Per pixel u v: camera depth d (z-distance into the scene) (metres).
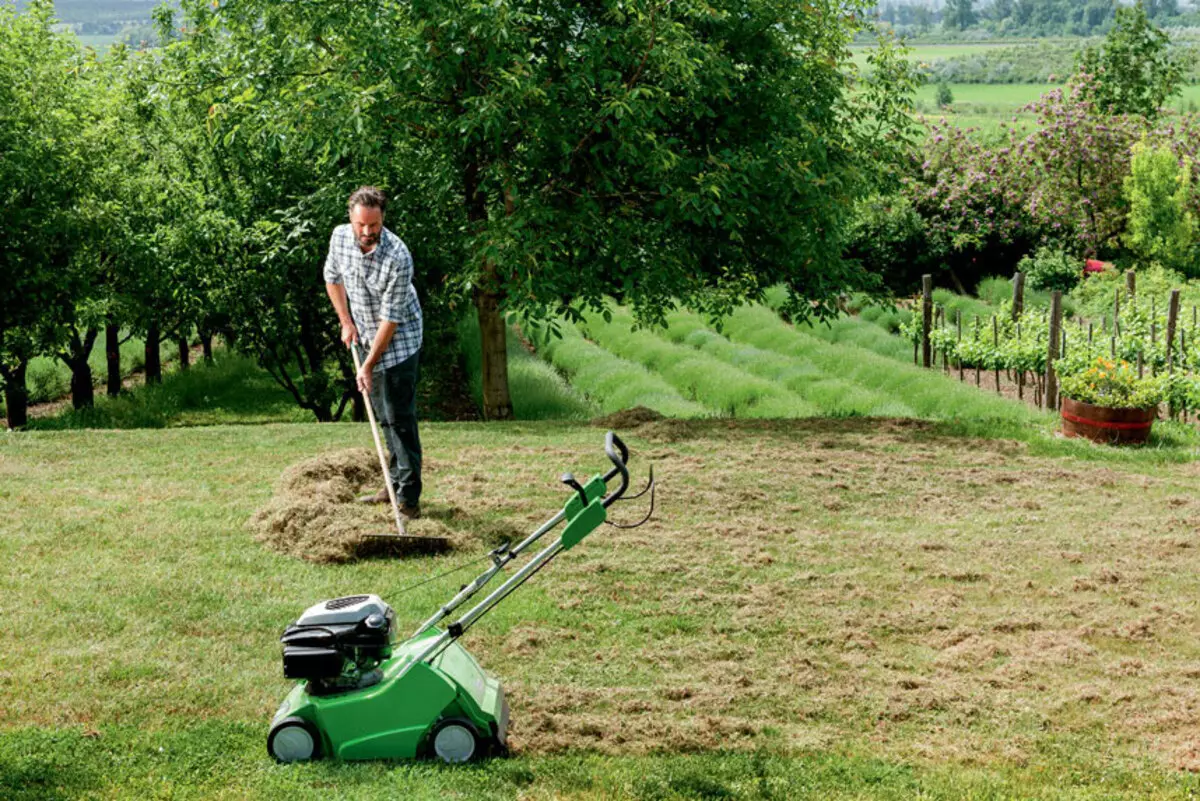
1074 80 38.25
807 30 14.83
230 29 14.54
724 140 14.18
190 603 6.59
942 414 16.22
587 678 5.92
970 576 7.54
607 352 24.00
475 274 13.14
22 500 8.50
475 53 12.58
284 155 17.33
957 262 34.25
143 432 11.31
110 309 18.86
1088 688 5.93
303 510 7.80
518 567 7.33
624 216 13.80
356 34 12.57
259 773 4.66
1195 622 6.84
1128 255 33.09
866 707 5.71
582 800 4.58
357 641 4.74
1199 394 14.00
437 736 4.80
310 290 18.53
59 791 4.46
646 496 9.05
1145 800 4.78
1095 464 10.66
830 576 7.48
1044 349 17.31
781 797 4.71
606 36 12.65
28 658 5.83
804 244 14.38
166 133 19.84
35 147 17.25
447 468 9.71
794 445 10.99
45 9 20.30
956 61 107.00
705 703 5.68
